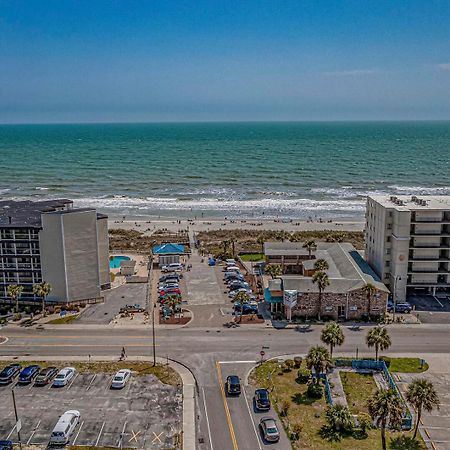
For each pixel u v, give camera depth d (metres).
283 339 75.69
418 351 71.94
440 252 91.12
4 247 87.88
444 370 66.56
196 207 179.88
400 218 86.56
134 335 77.06
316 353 59.84
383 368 66.25
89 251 89.88
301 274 106.06
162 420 55.25
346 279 85.56
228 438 52.12
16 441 51.47
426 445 51.34
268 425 52.44
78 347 73.25
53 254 87.25
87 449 50.28
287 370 66.44
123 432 53.03
